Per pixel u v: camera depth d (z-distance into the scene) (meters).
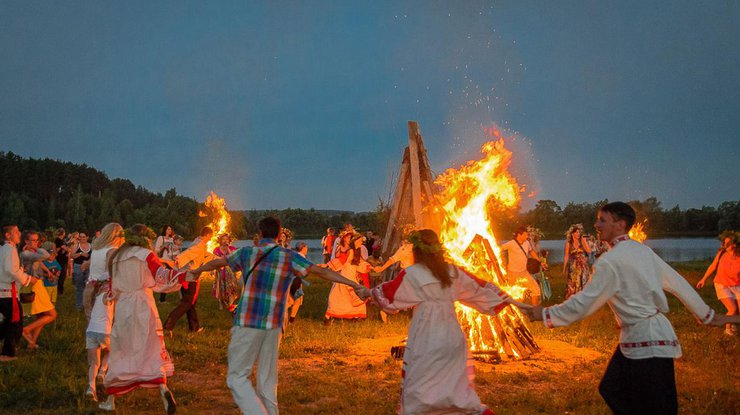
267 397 5.42
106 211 86.50
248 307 5.37
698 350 9.20
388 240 15.80
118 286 6.24
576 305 4.66
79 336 10.30
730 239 10.15
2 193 95.50
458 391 5.06
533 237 16.55
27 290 9.03
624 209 4.71
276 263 5.48
